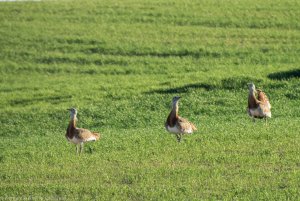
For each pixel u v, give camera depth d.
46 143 88.69
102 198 60.84
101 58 160.00
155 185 63.81
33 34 175.62
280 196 59.00
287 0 195.25
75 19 186.50
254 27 176.25
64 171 69.75
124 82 138.88
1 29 178.38
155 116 109.12
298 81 124.12
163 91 125.25
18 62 160.38
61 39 172.38
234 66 148.00
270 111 97.31
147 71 149.88
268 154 73.06
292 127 86.00
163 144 80.38
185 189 61.94
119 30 178.00
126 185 64.31
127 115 110.50
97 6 196.12
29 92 136.38
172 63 154.12
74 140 77.50
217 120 101.38
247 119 99.69
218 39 168.75
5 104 128.12
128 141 83.31
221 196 60.16
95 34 175.50
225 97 117.06
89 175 68.38
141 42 168.88
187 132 79.81
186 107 112.25
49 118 113.31
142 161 72.38
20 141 93.56
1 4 196.88
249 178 64.75
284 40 166.00
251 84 89.44
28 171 71.19
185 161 72.00
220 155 72.75
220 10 188.88
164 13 188.50
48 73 153.88
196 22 181.50
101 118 110.56
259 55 155.75
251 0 196.75
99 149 80.06
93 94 129.00
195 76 136.38
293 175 64.56
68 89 135.88
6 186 65.44
